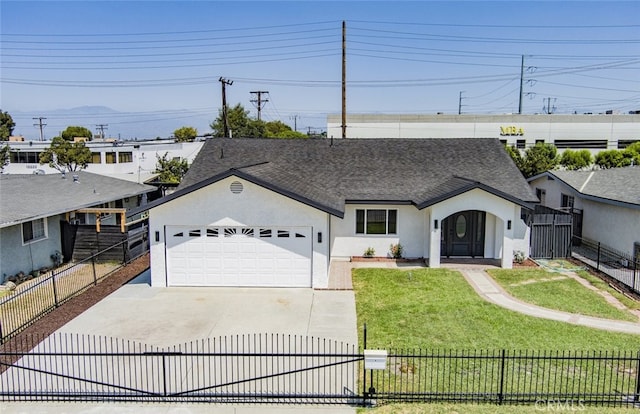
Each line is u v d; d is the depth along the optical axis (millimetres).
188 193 16859
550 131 51281
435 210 19469
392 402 9570
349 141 24906
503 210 19344
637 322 13680
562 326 13359
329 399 9750
